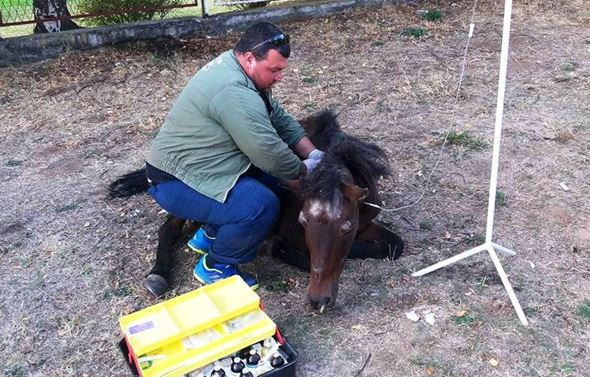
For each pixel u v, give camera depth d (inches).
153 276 135.9
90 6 307.4
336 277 115.4
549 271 136.7
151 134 213.9
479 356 113.8
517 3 331.6
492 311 124.6
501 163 182.9
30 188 183.3
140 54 284.4
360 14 325.4
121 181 161.6
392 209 157.4
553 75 245.0
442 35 293.7
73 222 164.9
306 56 277.0
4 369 117.8
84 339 124.0
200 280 135.9
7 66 275.0
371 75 252.5
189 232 156.4
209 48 292.2
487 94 229.3
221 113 116.8
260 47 117.3
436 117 213.6
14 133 219.0
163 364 96.1
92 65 274.1
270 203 124.1
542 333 118.6
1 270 146.9
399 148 193.9
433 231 152.8
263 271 141.1
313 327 122.7
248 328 103.4
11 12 294.8
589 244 145.9
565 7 325.4
